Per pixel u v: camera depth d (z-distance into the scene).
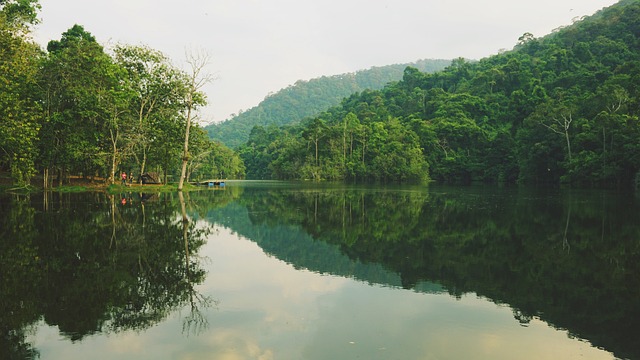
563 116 66.50
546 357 6.04
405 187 62.09
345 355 6.06
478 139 97.12
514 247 14.51
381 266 11.83
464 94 119.81
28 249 13.08
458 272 11.05
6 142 25.33
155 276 10.44
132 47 41.50
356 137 107.12
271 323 7.37
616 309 8.12
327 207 28.47
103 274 10.49
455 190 51.72
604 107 63.38
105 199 29.45
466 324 7.32
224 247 14.30
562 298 8.84
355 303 8.51
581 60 117.19
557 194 42.09
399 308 8.20
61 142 36.09
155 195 35.56
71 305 8.26
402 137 101.81
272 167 124.31
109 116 37.31
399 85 175.62
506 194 42.66
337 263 12.12
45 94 34.47
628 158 51.81
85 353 6.16
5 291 9.05
